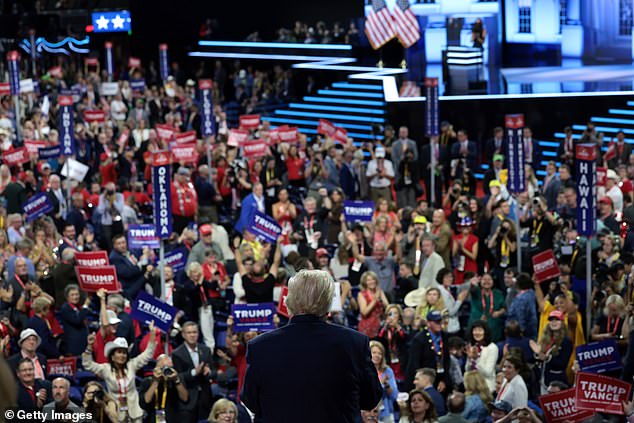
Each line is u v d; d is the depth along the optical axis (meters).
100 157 24.34
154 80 40.28
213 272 14.64
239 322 12.49
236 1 44.91
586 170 13.98
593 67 35.00
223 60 40.56
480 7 36.94
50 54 43.28
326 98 34.06
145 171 23.73
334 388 3.70
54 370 12.12
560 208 18.78
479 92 29.78
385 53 38.34
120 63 44.84
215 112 30.30
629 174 21.30
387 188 21.91
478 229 17.17
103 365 11.47
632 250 16.98
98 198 20.56
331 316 12.92
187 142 24.14
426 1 37.50
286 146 23.88
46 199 17.89
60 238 16.95
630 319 12.90
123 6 45.38
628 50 36.19
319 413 3.69
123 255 15.21
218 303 14.59
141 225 16.20
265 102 35.47
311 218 17.88
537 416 10.39
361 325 13.85
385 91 30.52
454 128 28.12
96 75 35.91
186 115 32.88
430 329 12.30
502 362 11.60
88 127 27.42
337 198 18.27
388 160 21.98
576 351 11.63
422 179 24.42
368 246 16.61
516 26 37.31
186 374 11.55
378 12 30.14
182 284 15.04
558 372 12.38
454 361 12.37
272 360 3.75
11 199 19.81
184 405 11.42
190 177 21.78
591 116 27.61
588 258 13.87
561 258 15.78
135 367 11.64
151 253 16.03
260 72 36.88
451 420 10.43
